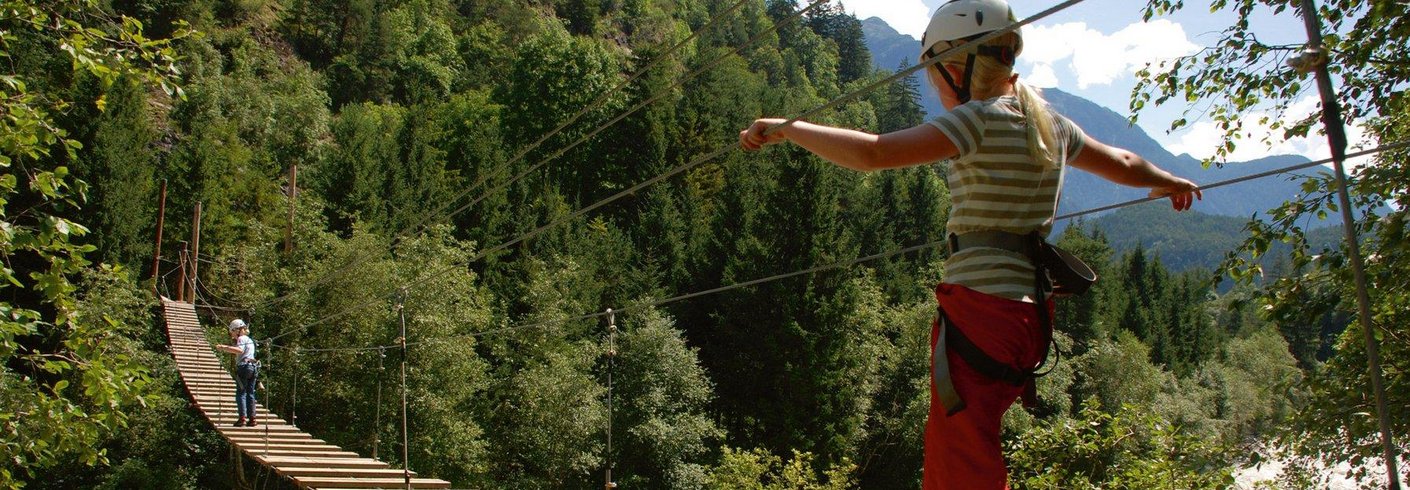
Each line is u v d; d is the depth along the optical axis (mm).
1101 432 11453
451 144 60625
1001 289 1882
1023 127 1918
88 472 25688
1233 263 7957
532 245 42250
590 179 57719
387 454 27859
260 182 43125
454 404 28609
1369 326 1567
